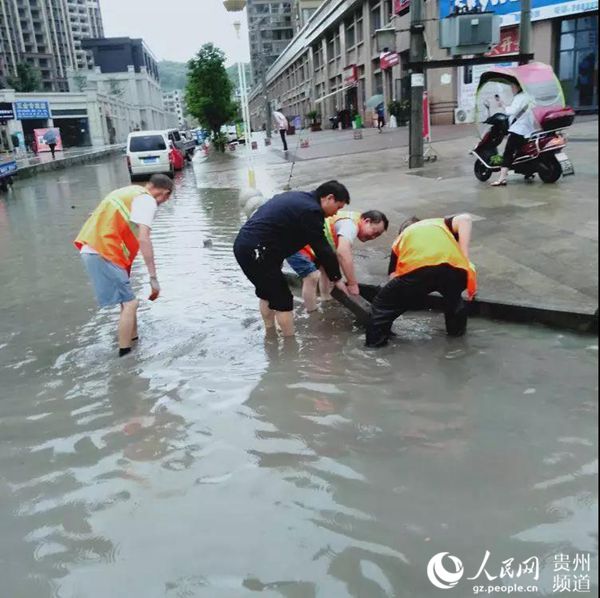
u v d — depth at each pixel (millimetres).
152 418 3785
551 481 2812
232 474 3102
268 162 19828
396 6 28547
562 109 8539
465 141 16516
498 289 5055
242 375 4309
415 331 4832
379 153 17484
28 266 8438
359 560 2438
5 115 38469
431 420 3463
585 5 17719
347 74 39000
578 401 3516
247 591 2322
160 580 2412
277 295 4777
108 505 2932
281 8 90438
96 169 31297
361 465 3082
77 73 99875
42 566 2551
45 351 5129
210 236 9602
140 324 5574
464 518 2623
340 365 4328
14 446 3584
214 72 34562
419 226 4516
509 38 20125
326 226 5156
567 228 6352
